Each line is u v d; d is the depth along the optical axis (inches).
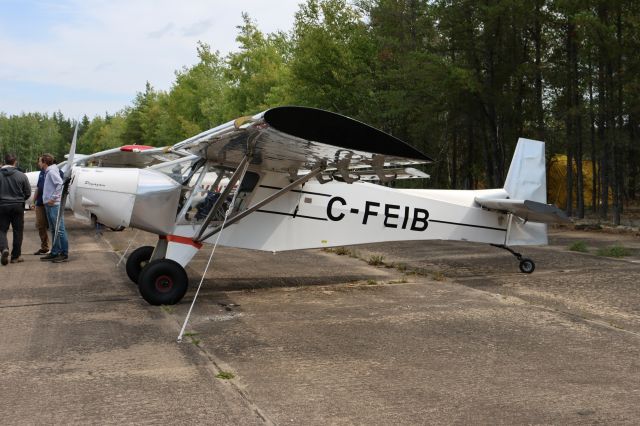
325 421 134.0
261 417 136.3
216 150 263.6
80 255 419.2
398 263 382.0
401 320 231.6
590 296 277.1
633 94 604.4
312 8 890.1
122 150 635.5
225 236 285.0
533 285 306.3
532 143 358.6
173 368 171.6
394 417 136.5
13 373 166.7
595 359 181.6
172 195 269.3
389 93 778.2
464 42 680.4
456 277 332.2
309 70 891.4
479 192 345.7
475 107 707.4
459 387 156.9
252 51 1376.7
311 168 274.7
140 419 134.7
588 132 720.3
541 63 701.9
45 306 255.1
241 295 282.0
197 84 1736.0
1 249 368.2
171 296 255.9
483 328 219.1
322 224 306.3
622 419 135.6
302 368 172.4
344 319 233.1
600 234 567.2
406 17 837.2
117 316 236.8
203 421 133.8
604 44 569.6
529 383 160.1
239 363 176.7
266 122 202.4
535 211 317.1
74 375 165.2
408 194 324.5
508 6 627.2
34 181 752.3
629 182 900.6
